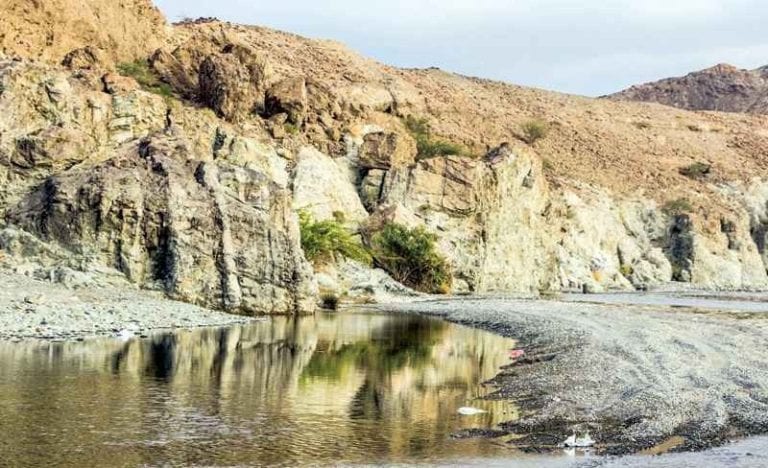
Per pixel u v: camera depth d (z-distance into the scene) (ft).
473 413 70.49
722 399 73.46
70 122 174.50
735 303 234.38
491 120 423.64
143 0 264.72
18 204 152.25
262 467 54.34
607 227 358.84
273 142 237.04
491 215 254.27
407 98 355.77
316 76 352.69
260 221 150.51
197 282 144.56
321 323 139.85
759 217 443.32
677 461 55.93
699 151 530.27
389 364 96.73
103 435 60.39
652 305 207.00
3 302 119.85
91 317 119.65
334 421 67.00
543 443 60.64
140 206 144.56
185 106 224.12
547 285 282.56
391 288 208.03
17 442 58.03
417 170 248.11
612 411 69.56
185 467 53.72
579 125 508.94
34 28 217.77
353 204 240.53
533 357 102.58
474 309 172.14
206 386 79.15
